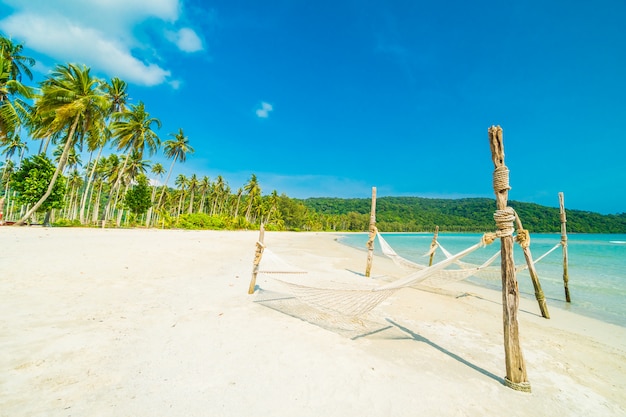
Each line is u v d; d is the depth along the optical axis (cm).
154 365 301
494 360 378
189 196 6181
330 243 3123
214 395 258
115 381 267
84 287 550
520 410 273
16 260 679
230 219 4750
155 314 451
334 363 334
